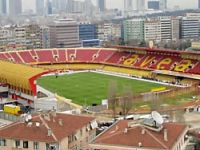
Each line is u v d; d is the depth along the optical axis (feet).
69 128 479.00
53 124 474.08
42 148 448.24
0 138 461.37
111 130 443.73
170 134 426.51
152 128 419.95
